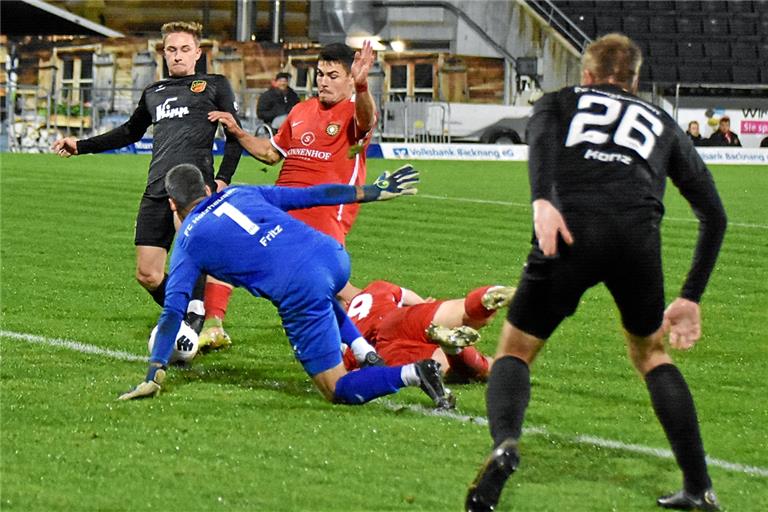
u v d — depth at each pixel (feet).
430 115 245.24
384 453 45.03
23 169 179.63
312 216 64.95
